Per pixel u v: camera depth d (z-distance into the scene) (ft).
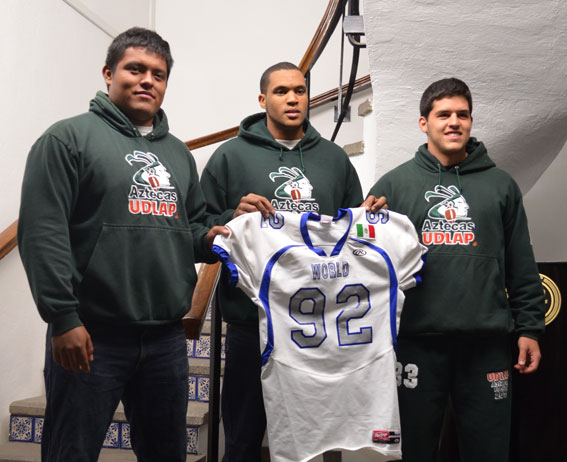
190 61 15.14
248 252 5.38
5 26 9.37
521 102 8.07
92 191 4.72
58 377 4.60
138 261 4.75
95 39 12.40
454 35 7.81
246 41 15.05
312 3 14.94
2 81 9.27
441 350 5.74
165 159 5.18
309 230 5.57
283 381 5.27
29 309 9.64
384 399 5.35
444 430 7.39
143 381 4.95
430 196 5.98
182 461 5.10
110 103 5.01
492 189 6.01
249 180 6.07
